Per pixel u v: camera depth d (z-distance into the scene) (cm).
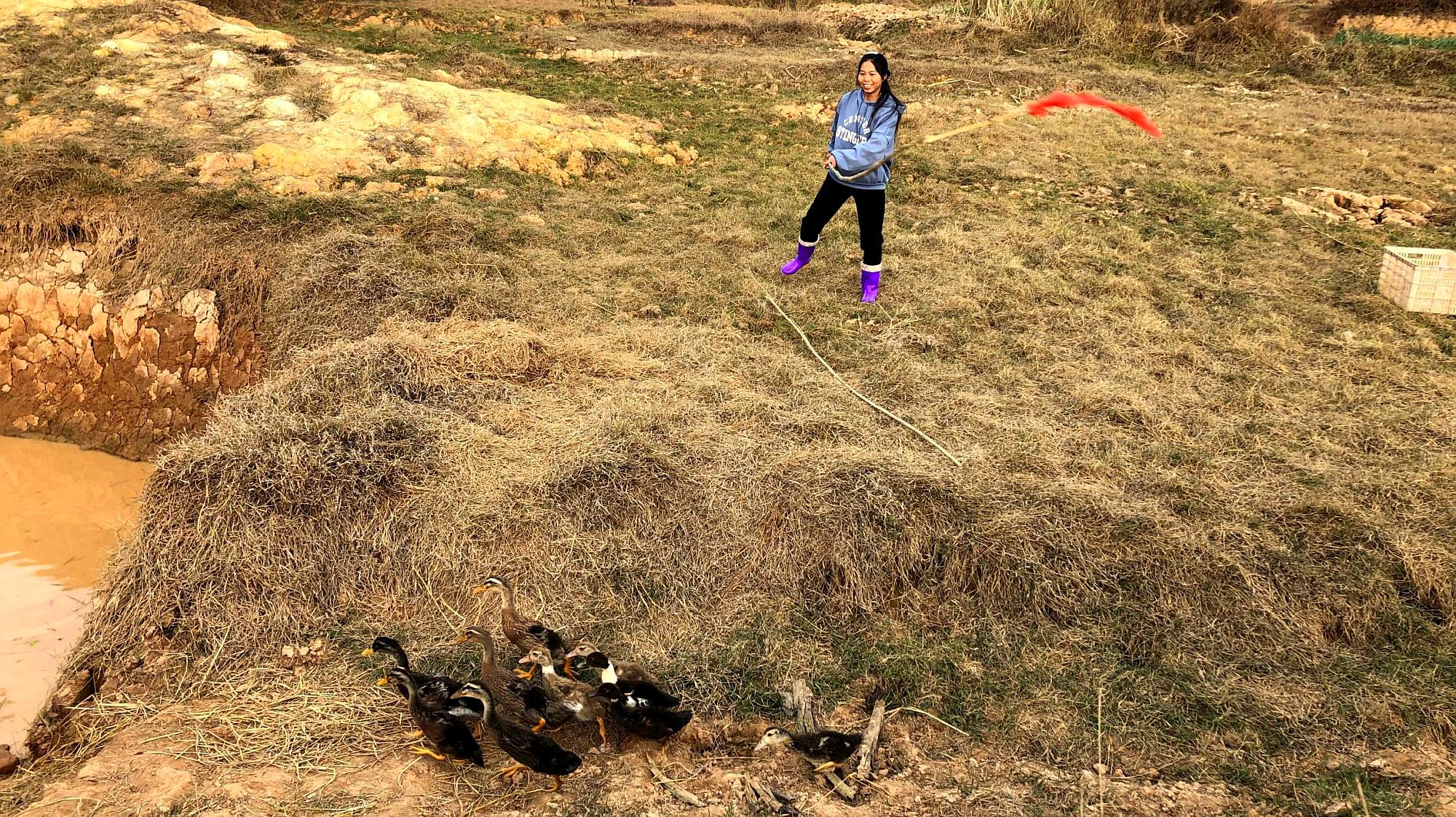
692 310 751
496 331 669
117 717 444
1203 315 782
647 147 1125
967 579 504
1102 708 445
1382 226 1002
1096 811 396
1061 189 1072
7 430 780
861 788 407
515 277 774
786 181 1047
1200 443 612
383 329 685
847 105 721
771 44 1800
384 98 1069
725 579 509
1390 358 725
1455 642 479
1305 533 529
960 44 1816
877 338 725
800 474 535
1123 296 806
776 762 423
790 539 514
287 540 508
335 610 502
